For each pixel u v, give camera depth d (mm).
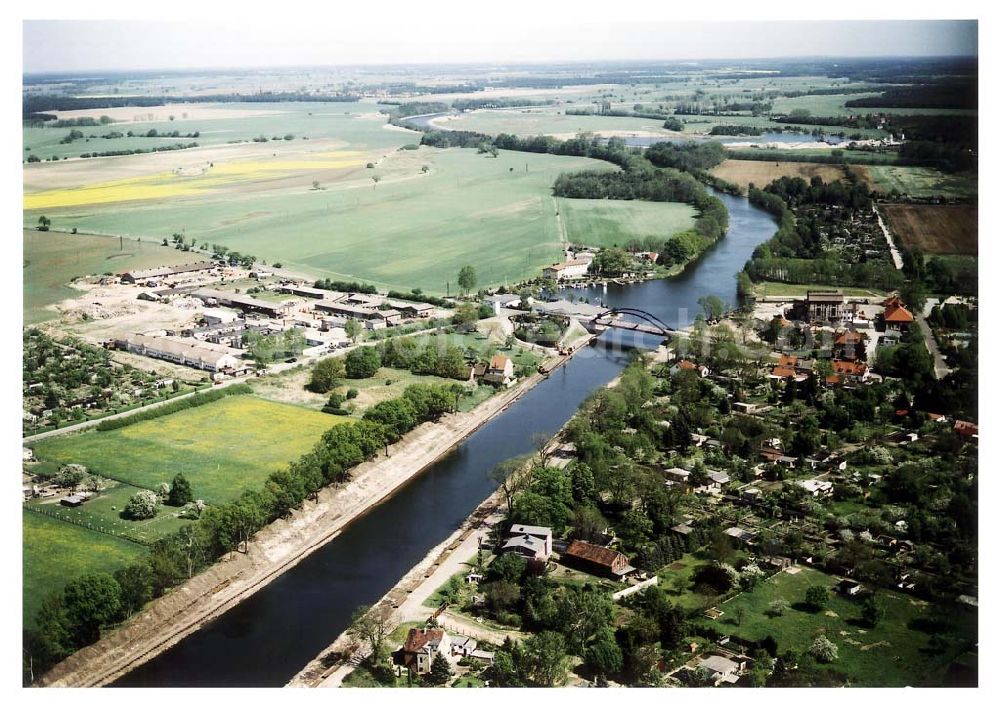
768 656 185250
